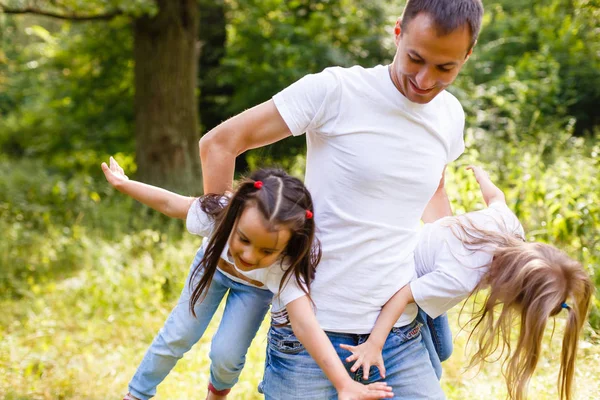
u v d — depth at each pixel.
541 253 2.22
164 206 2.43
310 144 2.30
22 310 5.62
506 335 2.51
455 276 2.24
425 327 2.45
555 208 4.52
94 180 11.00
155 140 9.34
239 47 12.45
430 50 1.97
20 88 15.84
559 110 10.30
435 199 2.71
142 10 8.49
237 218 2.11
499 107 10.87
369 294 2.20
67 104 12.70
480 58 12.59
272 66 11.96
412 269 2.32
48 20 15.23
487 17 13.09
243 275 2.45
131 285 5.75
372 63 12.49
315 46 11.95
